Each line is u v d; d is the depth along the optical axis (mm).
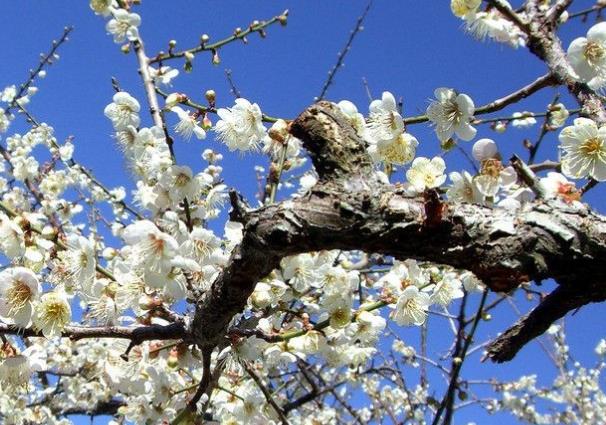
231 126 2402
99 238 5020
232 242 2129
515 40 2166
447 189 1829
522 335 1256
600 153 1697
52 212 4617
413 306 2396
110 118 2621
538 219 1127
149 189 2629
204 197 2646
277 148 2389
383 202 1164
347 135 1258
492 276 1123
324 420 5895
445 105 1929
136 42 2926
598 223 1118
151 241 1789
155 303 1913
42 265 2105
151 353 2295
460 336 3666
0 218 2061
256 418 2549
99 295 2070
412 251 1171
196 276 1979
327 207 1186
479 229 1124
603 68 1810
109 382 2455
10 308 1769
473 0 2148
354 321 2365
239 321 2279
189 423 1995
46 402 5859
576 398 7125
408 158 1978
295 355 2406
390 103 1958
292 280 2254
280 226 1203
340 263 2652
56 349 4859
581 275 1139
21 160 4891
